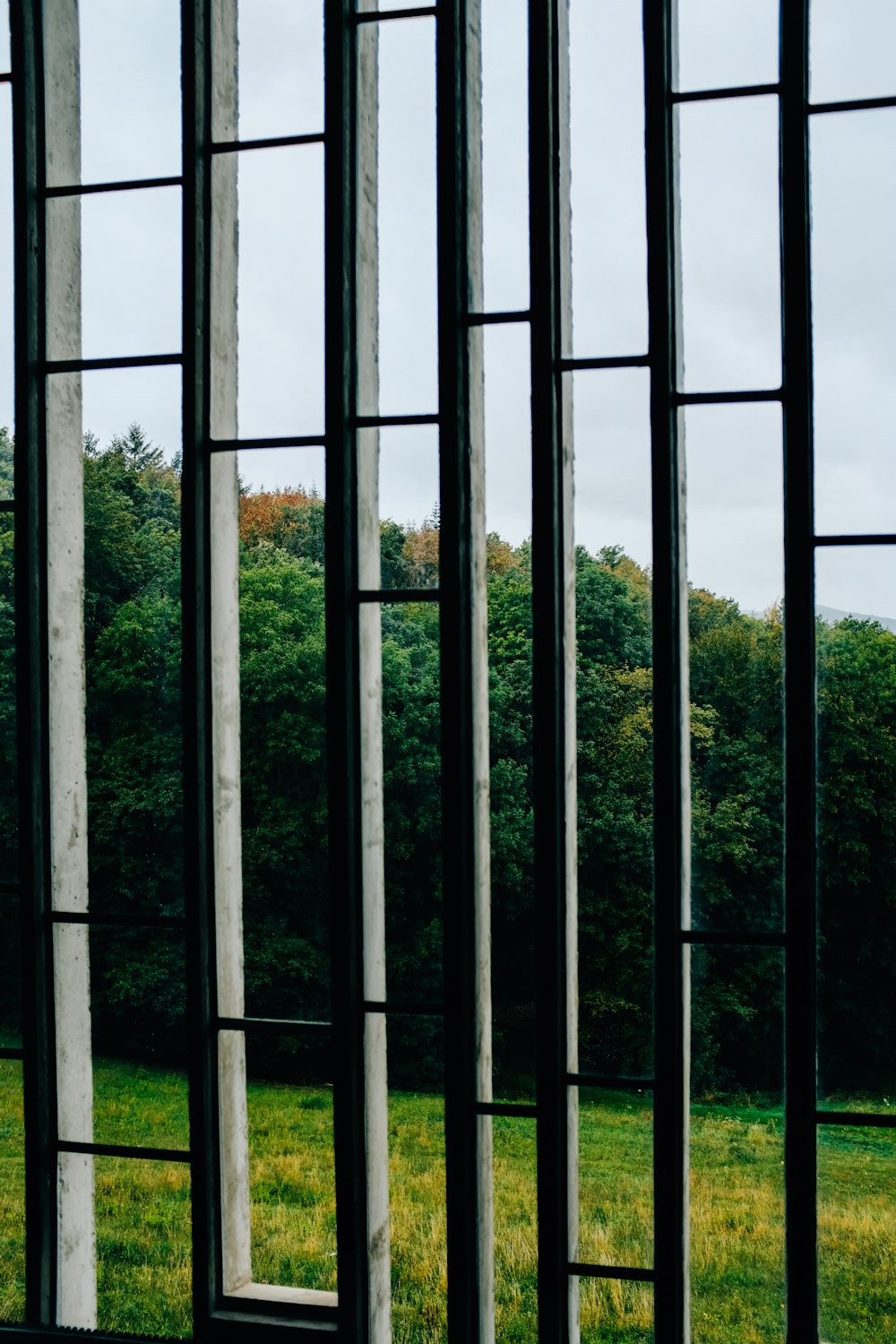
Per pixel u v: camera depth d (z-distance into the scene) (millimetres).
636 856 13078
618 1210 8484
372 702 1951
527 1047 12828
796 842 1655
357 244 1923
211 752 1958
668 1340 1679
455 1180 1779
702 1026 8219
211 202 1979
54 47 2076
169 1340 1863
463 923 1803
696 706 10398
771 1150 7477
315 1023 1873
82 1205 2059
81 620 2129
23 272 2016
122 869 10797
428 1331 7406
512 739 14344
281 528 13305
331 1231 9797
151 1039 10711
